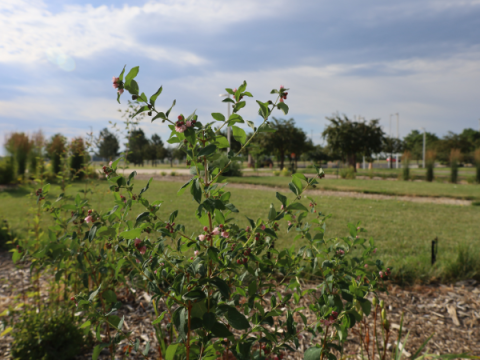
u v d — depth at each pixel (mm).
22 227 5348
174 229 1511
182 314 1321
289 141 32500
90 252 1845
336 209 9297
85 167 3471
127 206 1513
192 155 1354
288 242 5172
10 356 2297
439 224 7289
